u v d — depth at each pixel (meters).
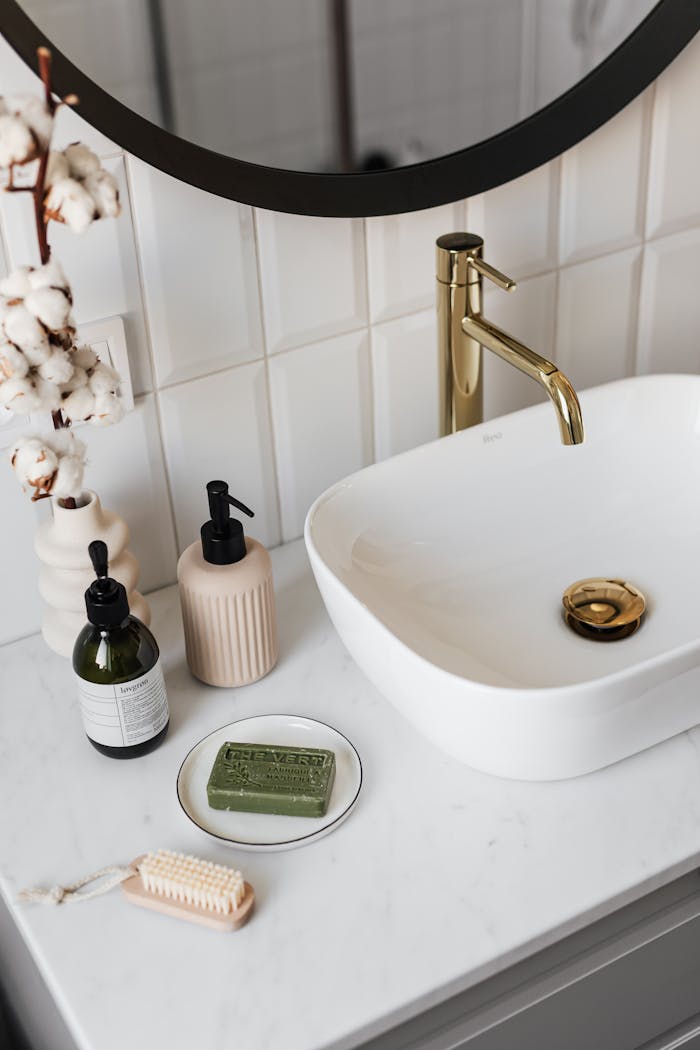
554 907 0.82
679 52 1.16
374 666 0.91
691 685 0.87
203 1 0.92
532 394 1.32
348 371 1.18
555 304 1.28
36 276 0.80
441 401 1.12
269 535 1.22
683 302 1.37
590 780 0.92
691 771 0.92
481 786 0.92
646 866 0.85
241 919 0.81
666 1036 1.02
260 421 1.15
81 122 0.94
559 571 1.10
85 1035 0.76
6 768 0.95
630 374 1.38
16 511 1.05
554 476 1.13
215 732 0.96
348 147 1.04
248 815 0.90
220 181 0.99
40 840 0.89
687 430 1.14
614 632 1.03
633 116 1.21
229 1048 0.75
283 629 1.10
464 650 1.01
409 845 0.87
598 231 1.26
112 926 0.83
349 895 0.84
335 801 0.91
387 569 1.04
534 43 1.08
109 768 0.95
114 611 0.88
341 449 1.22
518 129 1.11
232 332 1.09
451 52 1.05
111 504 1.11
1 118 0.74
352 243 1.11
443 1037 0.85
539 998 0.88
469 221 1.17
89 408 0.88
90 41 0.90
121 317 1.03
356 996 0.77
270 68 0.97
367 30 1.00
